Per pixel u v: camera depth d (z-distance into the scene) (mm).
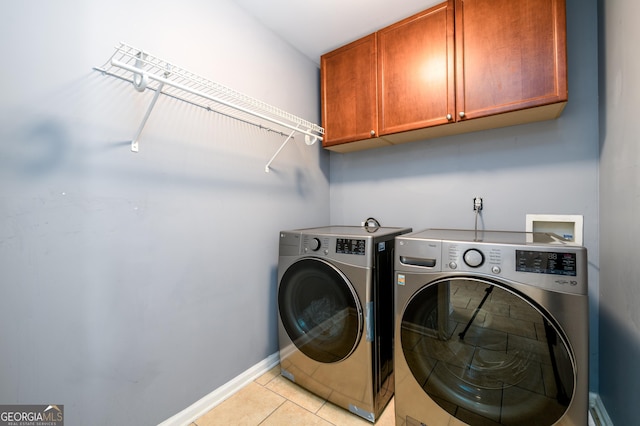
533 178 1580
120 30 1128
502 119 1477
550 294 901
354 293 1330
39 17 930
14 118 885
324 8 1631
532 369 941
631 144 1017
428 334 1133
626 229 1063
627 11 1040
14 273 888
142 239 1202
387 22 1754
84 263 1035
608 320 1254
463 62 1450
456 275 1053
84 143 1032
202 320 1435
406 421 1209
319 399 1502
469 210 1791
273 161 1862
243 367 1640
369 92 1804
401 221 2080
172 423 1294
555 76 1237
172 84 980
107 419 1090
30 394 920
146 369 1213
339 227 2035
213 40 1483
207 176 1463
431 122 1561
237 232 1620
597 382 1379
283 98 1926
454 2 1473
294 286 1589
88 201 1044
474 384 1047
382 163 2164
